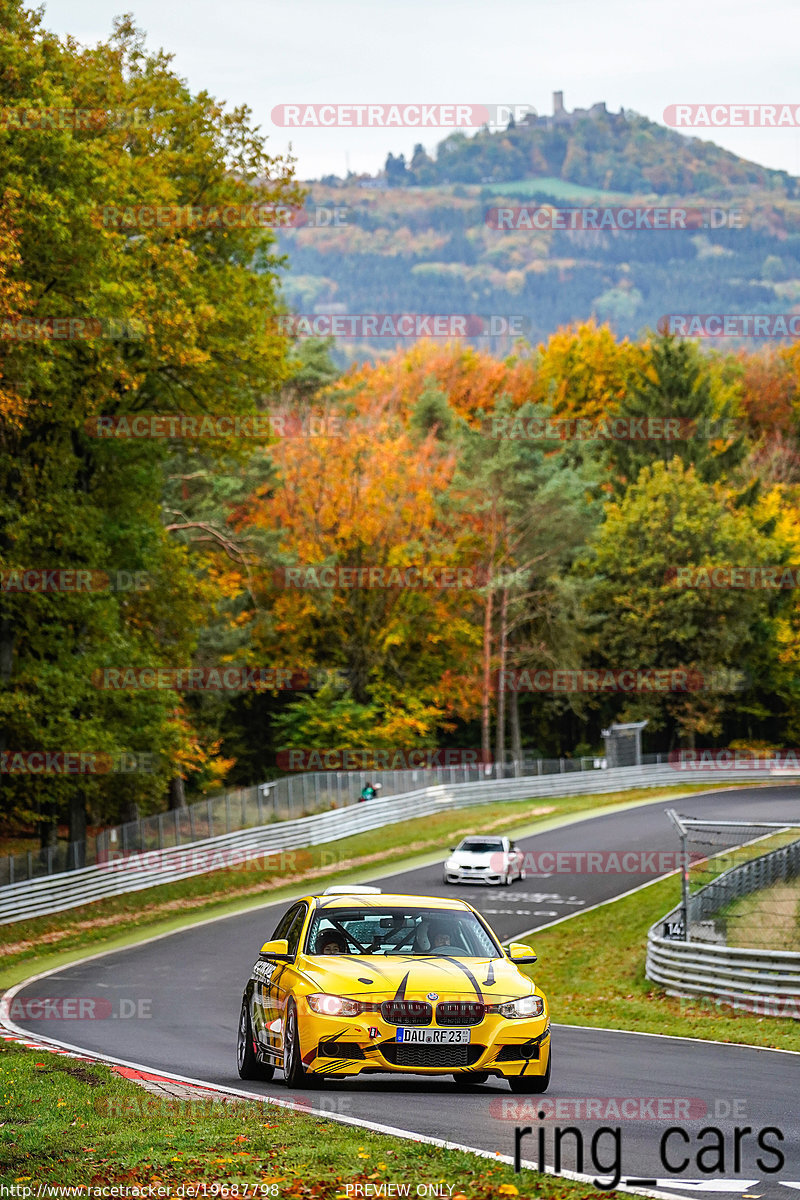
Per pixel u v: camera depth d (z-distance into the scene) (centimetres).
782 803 11450
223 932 6712
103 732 7194
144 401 7725
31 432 7038
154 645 8469
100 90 6856
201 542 11525
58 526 6981
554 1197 1418
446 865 8131
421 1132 1803
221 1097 2106
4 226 5662
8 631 7138
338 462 13525
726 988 4525
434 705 14738
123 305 6419
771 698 17388
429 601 14075
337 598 13500
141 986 5047
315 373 15975
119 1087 2223
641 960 5762
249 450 7894
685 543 15850
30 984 5219
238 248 7956
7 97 6138
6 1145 1689
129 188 6925
